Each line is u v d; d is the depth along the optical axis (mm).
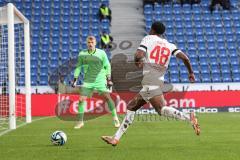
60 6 88000
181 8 88000
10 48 40500
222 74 75062
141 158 22109
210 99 64000
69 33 83062
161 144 27906
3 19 46375
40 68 75375
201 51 79812
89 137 32469
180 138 31281
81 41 81562
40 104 61438
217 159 21656
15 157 22938
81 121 40844
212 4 86875
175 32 83562
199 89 71625
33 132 36969
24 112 58781
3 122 50531
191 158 22031
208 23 85562
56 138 27547
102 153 23969
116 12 87625
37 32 83000
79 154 23688
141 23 86188
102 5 85062
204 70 76062
